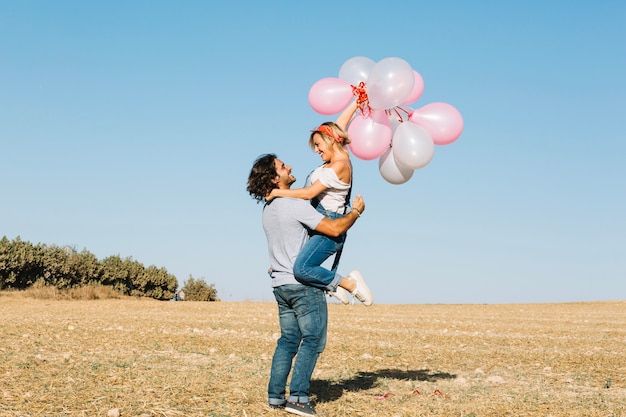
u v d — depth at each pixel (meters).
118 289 32.91
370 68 6.59
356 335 13.20
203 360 8.68
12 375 6.89
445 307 28.72
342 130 5.60
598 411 5.90
